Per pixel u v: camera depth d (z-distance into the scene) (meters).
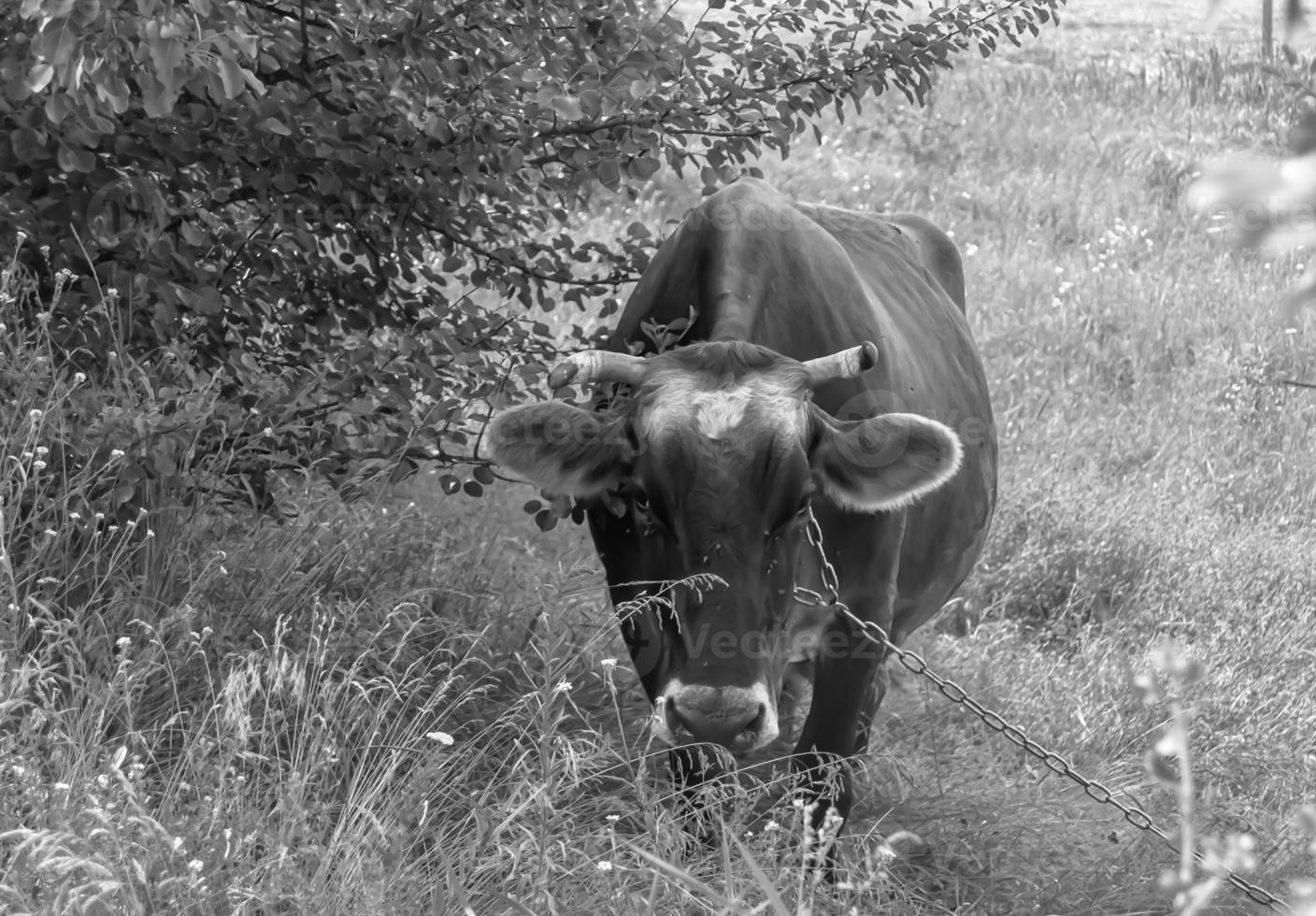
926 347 4.82
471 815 3.17
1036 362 8.49
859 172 11.37
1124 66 14.95
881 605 3.99
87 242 4.00
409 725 3.52
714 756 3.68
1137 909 3.65
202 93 3.53
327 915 2.63
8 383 3.62
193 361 4.30
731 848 3.23
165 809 2.84
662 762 4.14
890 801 4.17
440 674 4.03
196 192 4.40
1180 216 10.84
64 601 3.51
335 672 3.70
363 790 3.27
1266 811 4.20
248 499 4.29
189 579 3.70
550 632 3.81
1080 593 6.04
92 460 3.57
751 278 3.85
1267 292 9.44
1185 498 6.86
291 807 2.77
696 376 3.46
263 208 4.34
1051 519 6.46
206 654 3.53
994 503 5.36
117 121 4.05
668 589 3.36
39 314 3.70
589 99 3.89
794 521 3.39
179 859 2.62
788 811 3.39
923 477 3.55
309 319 4.56
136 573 3.76
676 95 4.36
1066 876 3.75
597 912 2.93
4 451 3.37
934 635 5.65
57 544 3.49
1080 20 17.30
